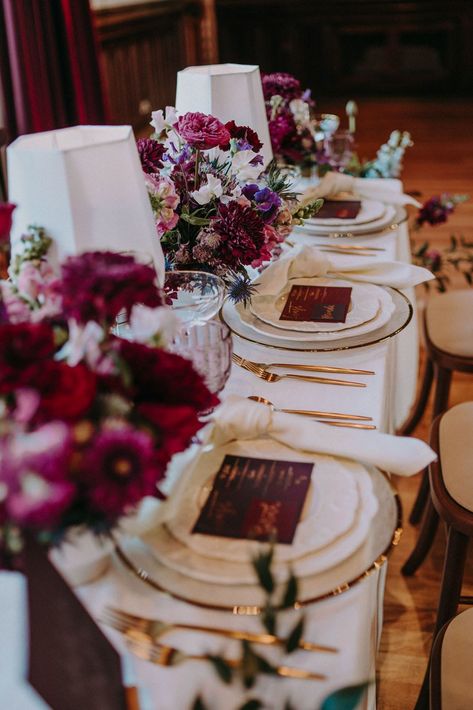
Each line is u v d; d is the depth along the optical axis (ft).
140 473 2.16
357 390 3.96
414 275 4.98
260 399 3.75
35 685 2.17
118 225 3.56
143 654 2.46
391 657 5.67
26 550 2.22
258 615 2.49
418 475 7.82
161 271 3.85
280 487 2.97
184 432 2.44
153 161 4.73
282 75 7.63
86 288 2.40
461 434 5.26
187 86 5.78
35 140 3.76
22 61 10.38
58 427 2.11
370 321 4.45
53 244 3.51
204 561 2.65
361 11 25.20
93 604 2.59
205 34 25.41
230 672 2.28
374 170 8.50
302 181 7.62
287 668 2.49
